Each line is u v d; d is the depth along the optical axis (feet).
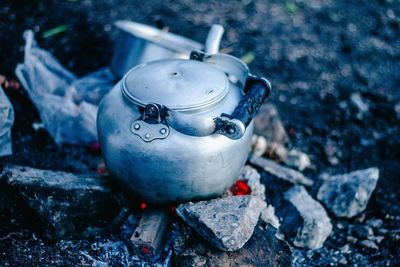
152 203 2.83
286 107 4.14
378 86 4.45
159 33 3.50
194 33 4.87
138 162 2.61
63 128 3.44
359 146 3.90
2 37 4.15
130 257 2.83
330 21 5.37
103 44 4.44
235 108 2.60
